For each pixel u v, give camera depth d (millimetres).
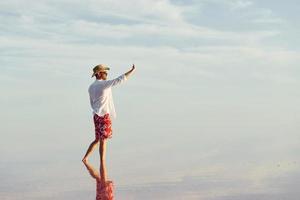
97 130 12219
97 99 12055
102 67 12141
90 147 13484
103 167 12148
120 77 11875
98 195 10367
